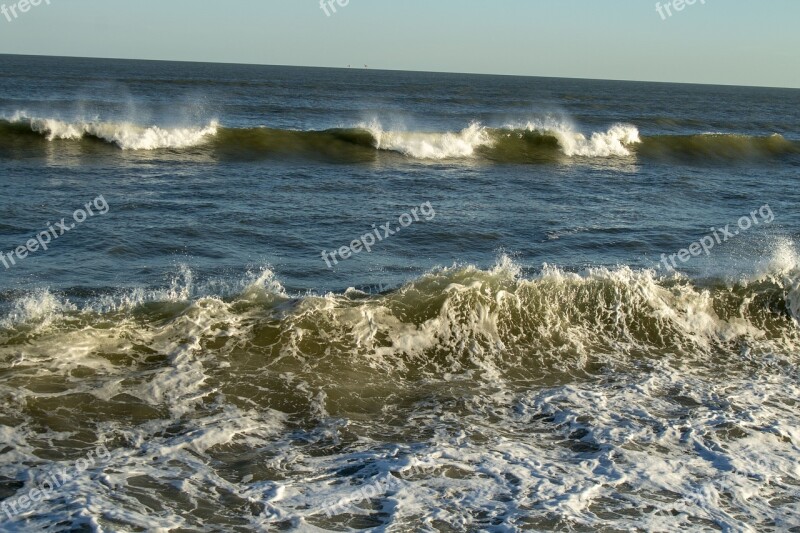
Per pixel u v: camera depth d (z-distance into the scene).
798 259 11.83
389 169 20.84
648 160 25.73
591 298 9.31
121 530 4.91
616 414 7.17
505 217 15.56
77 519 4.98
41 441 6.00
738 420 7.15
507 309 8.91
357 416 6.92
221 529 5.05
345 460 6.10
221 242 12.48
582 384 7.89
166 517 5.13
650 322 9.27
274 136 22.78
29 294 9.43
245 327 8.10
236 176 18.33
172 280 10.38
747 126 47.75
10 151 19.30
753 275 10.21
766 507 5.73
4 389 6.63
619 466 6.18
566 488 5.79
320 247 12.67
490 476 5.92
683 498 5.76
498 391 7.63
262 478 5.75
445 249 13.09
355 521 5.24
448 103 65.19
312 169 20.14
